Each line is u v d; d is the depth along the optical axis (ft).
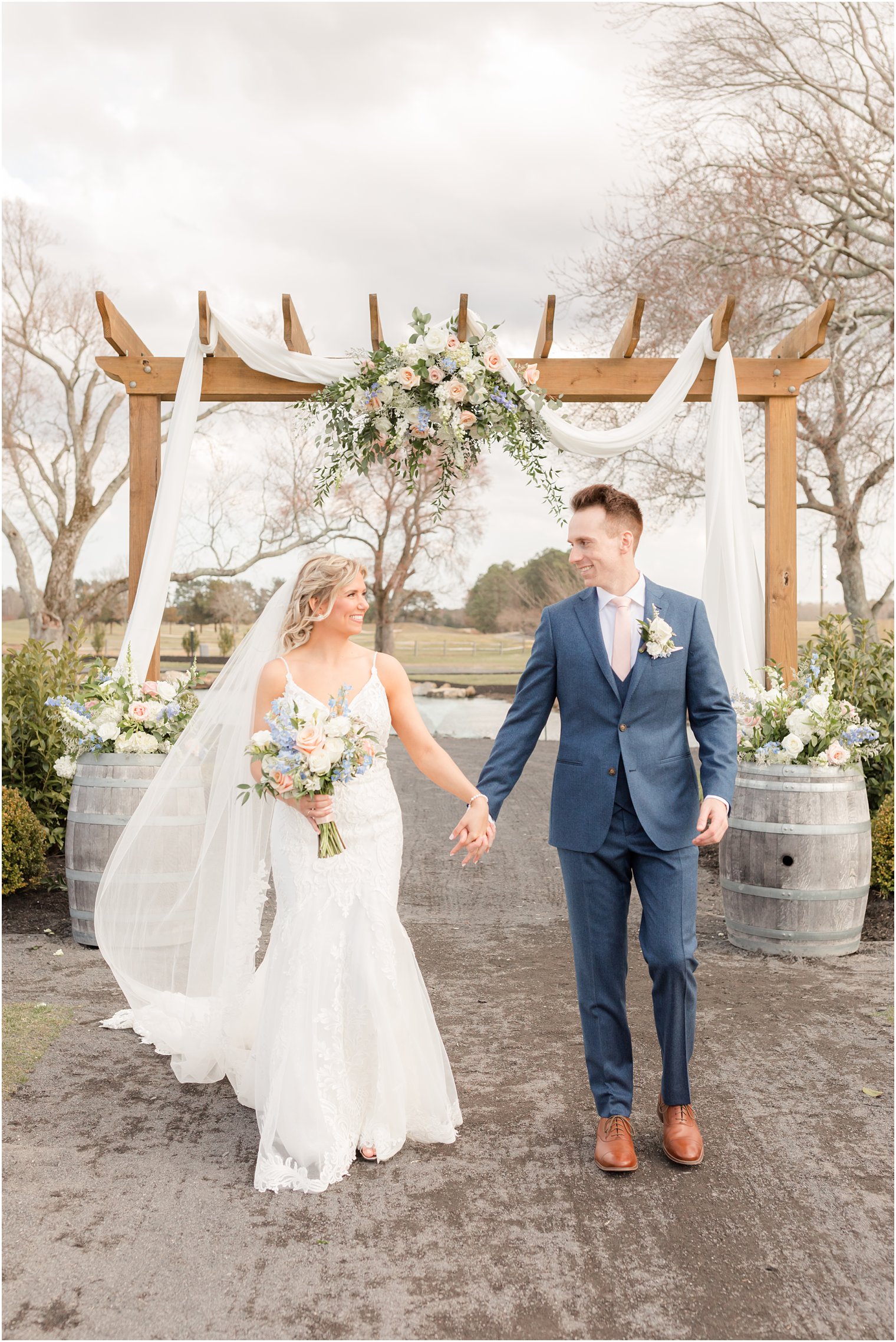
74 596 79.36
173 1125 10.27
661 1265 7.75
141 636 19.95
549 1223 8.36
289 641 10.27
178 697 17.71
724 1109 10.63
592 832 9.32
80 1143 9.80
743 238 50.37
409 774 36.04
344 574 10.09
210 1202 8.67
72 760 17.51
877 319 49.78
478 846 9.70
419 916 19.25
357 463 20.68
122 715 17.02
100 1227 8.23
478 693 72.79
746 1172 9.25
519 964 16.10
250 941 11.16
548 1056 12.16
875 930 17.93
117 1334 6.86
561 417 21.45
